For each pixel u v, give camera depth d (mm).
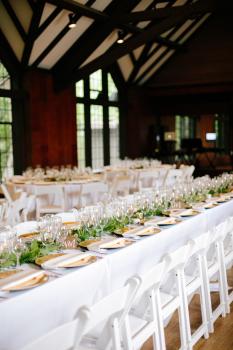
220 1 8883
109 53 10523
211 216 4621
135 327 2559
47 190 6703
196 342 3307
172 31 12844
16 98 10211
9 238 2918
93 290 2781
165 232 3652
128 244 3215
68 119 11852
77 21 9828
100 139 13984
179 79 14859
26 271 2611
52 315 2455
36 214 6945
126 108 14773
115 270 2992
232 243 4348
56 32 9680
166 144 16922
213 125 18312
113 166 11016
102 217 3742
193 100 16141
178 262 2822
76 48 10828
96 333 2473
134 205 4434
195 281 3295
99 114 13875
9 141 10336
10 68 10102
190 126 21125
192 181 6195
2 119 10070
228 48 14031
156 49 13164
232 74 14055
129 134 14961
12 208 5406
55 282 2465
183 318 2996
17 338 2250
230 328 3545
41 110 10773
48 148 11070
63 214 4461
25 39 9359
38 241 3160
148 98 16031
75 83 11461
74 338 1833
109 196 4719
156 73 15148
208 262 3803
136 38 10219
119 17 10180
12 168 10500
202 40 14359
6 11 9016
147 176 8875
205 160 15008
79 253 3006
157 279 2561
